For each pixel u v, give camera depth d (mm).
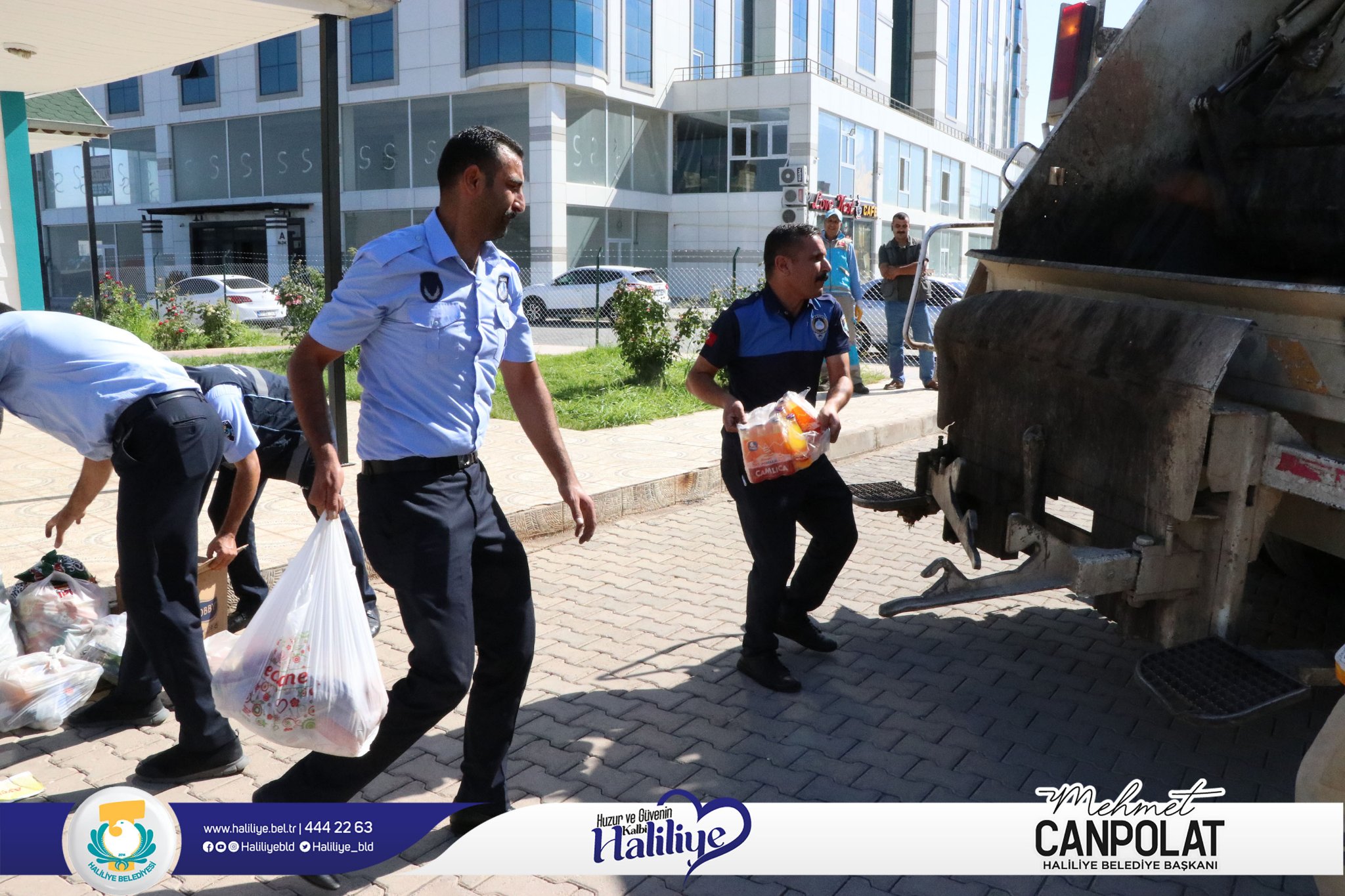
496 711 2859
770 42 41875
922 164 45500
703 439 8438
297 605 2568
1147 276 3506
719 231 37219
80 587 3871
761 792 3176
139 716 3559
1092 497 3533
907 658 4266
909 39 53688
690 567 5516
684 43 37969
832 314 3908
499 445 7949
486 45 32844
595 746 3461
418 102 35062
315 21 7379
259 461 4051
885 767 3336
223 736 3176
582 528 3012
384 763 2668
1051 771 3322
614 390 10930
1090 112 4254
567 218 33938
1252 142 4293
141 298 30953
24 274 9938
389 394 2604
